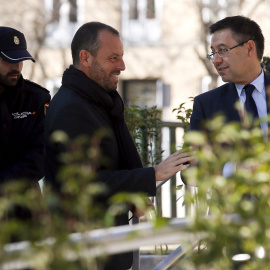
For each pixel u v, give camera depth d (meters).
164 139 19.67
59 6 61.56
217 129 5.88
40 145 11.41
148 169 9.67
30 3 61.78
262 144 5.78
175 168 9.62
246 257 6.09
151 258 13.52
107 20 61.38
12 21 61.78
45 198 5.78
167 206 17.88
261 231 5.43
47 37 61.75
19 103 11.36
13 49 10.98
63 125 9.69
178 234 5.84
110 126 10.20
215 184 5.64
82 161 6.62
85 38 10.08
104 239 5.67
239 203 5.54
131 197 5.66
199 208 5.56
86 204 5.65
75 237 5.61
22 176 11.07
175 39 60.00
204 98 11.32
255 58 11.06
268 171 5.68
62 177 5.73
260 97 11.04
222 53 11.09
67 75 10.05
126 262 10.12
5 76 11.00
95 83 10.05
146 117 17.42
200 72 59.31
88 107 9.87
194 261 5.67
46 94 11.68
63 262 5.38
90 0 61.66
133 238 5.73
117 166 10.28
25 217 10.06
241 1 55.94
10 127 11.22
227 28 11.05
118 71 10.16
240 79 11.03
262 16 54.78
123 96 60.81
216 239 5.50
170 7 60.06
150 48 60.38
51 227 5.54
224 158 5.78
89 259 5.58
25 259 5.35
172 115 59.78
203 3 59.09
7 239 5.47
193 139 5.81
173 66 59.97
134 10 60.91
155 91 60.47
